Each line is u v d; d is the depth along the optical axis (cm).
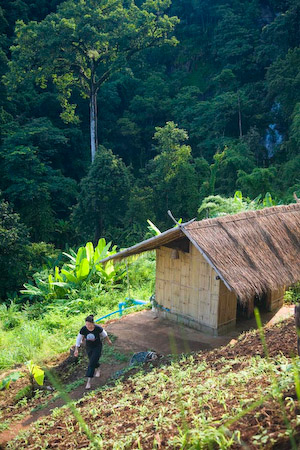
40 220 3506
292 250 1077
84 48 3784
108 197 3023
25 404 852
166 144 3153
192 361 776
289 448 295
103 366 930
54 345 1163
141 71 5541
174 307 1115
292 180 3459
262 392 414
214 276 1008
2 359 1102
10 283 2261
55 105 4628
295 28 4869
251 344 752
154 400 580
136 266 1756
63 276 1753
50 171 3916
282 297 1191
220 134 4572
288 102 4319
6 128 3903
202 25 5931
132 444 443
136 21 3856
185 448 333
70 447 518
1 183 3641
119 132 4959
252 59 5150
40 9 5381
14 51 3744
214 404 458
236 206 2019
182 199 3123
